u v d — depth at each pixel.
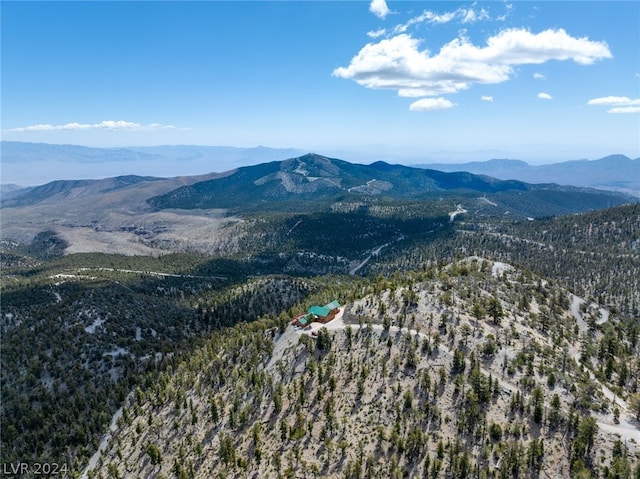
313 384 155.50
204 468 140.25
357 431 133.50
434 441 125.75
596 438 119.00
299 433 137.50
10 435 178.12
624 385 159.12
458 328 163.38
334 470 124.69
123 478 152.75
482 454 119.69
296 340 179.00
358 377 151.12
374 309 186.00
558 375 141.50
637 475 105.38
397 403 138.38
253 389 162.50
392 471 119.19
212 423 157.75
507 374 143.88
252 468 133.00
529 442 120.88
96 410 194.88
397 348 157.50
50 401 196.00
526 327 180.12
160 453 152.00
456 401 134.62
